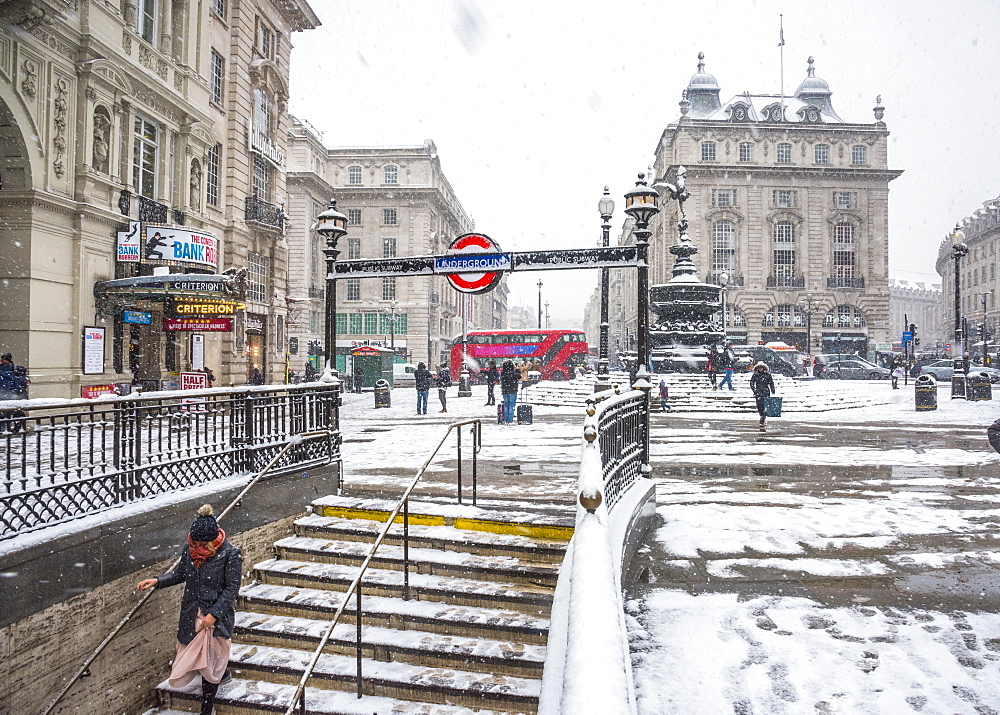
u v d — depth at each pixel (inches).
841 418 807.7
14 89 523.2
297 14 1133.1
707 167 2438.5
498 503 281.7
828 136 2495.1
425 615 208.7
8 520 167.9
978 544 258.1
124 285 602.9
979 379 1048.2
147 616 208.8
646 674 158.2
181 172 778.2
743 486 371.6
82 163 595.8
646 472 299.6
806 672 157.9
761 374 685.9
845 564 235.1
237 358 951.6
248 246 983.6
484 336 1818.4
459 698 181.3
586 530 132.6
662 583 217.2
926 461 460.1
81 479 192.1
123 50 653.3
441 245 2792.8
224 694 193.0
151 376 696.4
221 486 240.1
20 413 172.6
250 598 229.1
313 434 296.4
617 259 317.4
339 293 2519.7
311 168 2383.1
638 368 315.6
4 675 162.4
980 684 151.3
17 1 507.8
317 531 270.2
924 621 185.9
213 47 885.8
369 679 188.9
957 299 1095.6
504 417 709.3
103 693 192.2
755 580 219.8
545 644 197.3
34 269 546.0
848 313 2482.8
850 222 2491.4
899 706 142.6
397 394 1425.9
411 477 361.4
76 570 182.9
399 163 2596.0
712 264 2463.1
